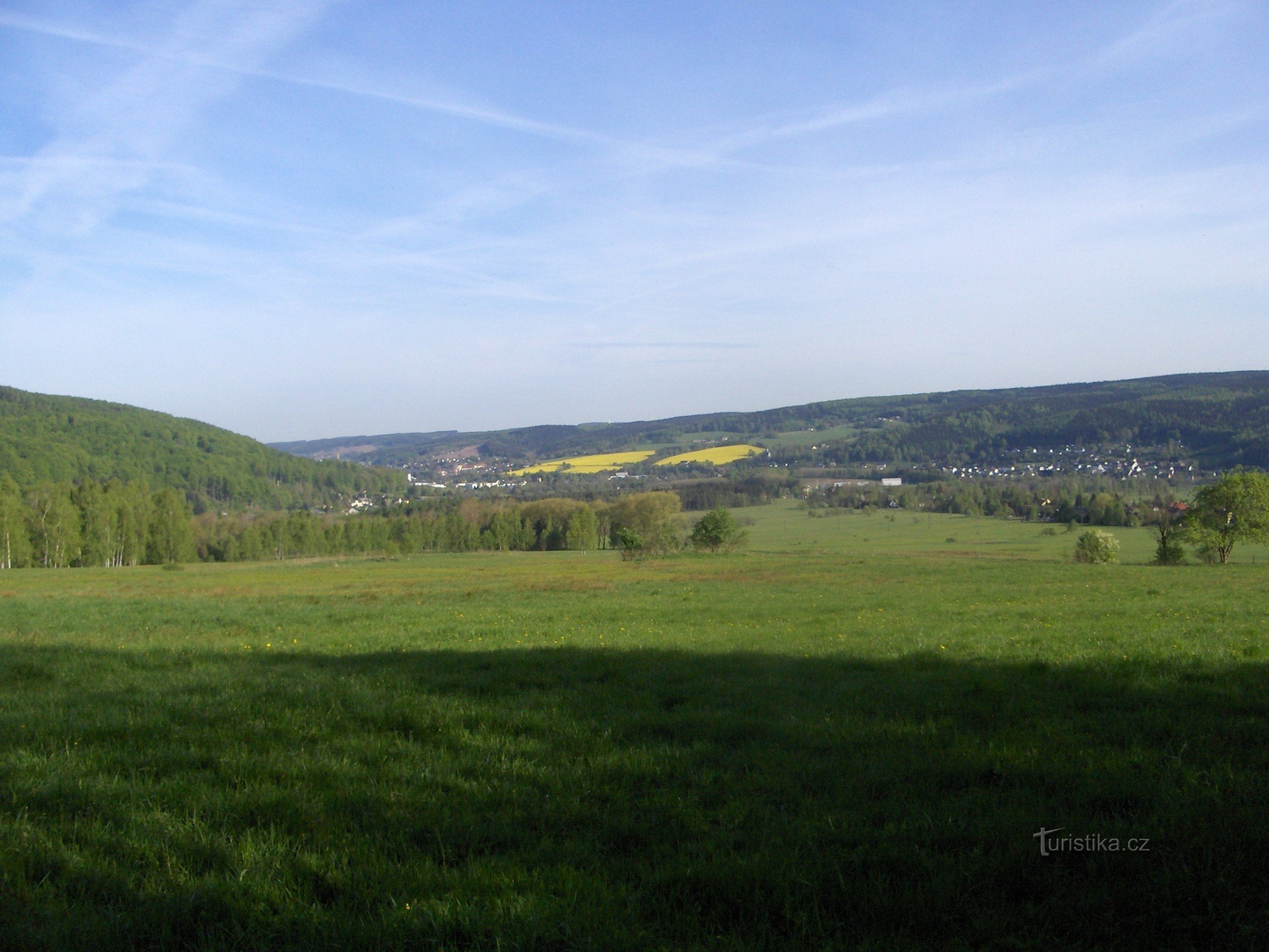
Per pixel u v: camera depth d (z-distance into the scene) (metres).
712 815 6.47
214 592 44.84
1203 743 8.10
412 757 8.16
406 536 121.06
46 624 26.20
